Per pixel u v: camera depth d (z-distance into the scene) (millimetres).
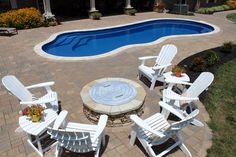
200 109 6398
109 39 16094
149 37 16984
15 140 5230
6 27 15523
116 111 5492
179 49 11820
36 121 4672
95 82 6898
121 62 10031
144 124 4480
